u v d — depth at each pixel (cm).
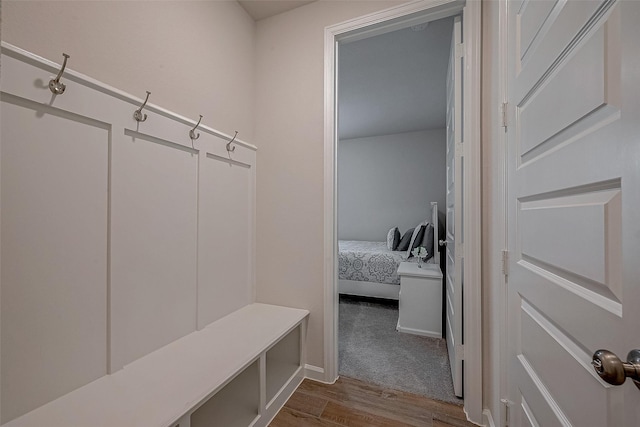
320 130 183
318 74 184
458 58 163
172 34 142
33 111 91
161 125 133
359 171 523
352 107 374
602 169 56
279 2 187
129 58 121
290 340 186
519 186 103
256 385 141
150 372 114
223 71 175
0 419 84
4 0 85
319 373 182
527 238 96
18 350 87
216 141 166
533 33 90
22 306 88
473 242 148
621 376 43
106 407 94
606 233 55
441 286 251
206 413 137
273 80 198
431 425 144
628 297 48
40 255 92
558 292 74
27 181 89
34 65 90
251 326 160
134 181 121
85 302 104
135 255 122
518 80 103
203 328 157
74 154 101
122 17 119
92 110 106
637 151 46
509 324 115
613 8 53
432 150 479
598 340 57
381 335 256
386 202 506
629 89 48
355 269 349
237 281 183
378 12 168
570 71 68
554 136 76
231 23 182
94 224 107
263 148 199
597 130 58
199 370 116
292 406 157
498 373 125
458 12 159
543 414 82
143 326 125
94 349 107
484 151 147
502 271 121
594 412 58
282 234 193
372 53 246
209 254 162
